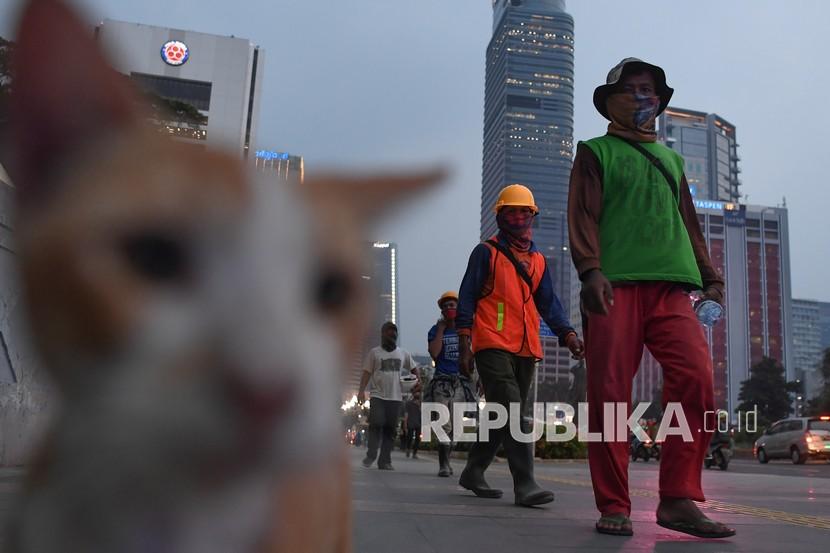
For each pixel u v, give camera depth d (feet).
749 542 11.59
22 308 2.81
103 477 2.68
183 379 2.48
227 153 2.89
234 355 2.47
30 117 2.78
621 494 12.21
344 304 3.05
